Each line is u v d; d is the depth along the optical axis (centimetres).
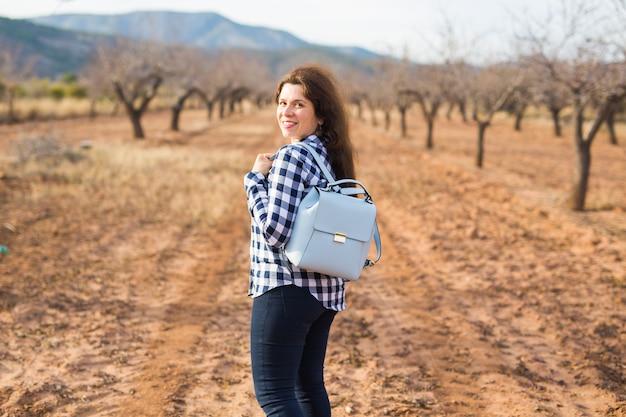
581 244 816
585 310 540
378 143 2728
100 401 354
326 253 206
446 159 2052
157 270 669
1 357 414
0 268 641
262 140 2736
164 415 337
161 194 1166
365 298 576
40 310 514
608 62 959
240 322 507
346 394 369
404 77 2969
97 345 442
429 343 460
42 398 355
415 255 758
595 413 350
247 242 829
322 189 212
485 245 808
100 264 680
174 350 440
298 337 216
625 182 1620
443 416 341
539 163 2061
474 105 1844
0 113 3256
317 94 227
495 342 464
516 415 342
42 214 945
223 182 1349
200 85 3738
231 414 342
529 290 605
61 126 3072
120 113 4672
